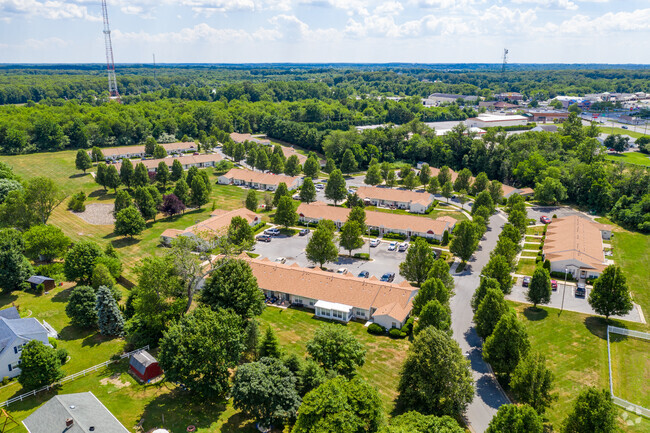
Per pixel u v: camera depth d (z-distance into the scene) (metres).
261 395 52.25
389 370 67.50
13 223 115.00
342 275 92.56
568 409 59.53
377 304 83.56
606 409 48.16
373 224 128.50
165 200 136.12
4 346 63.84
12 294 88.88
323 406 47.81
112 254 99.06
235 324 62.25
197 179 144.62
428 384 56.47
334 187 147.25
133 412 56.03
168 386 62.22
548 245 110.94
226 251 77.69
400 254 113.38
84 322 75.31
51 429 47.78
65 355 66.25
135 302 72.75
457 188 163.00
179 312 73.12
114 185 157.88
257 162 194.75
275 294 91.75
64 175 178.75
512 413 47.88
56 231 103.50
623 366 69.19
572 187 155.00
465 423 57.38
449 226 126.94
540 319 82.50
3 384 62.47
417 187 174.38
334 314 83.94
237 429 54.03
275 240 122.44
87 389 60.75
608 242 118.69
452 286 83.31
